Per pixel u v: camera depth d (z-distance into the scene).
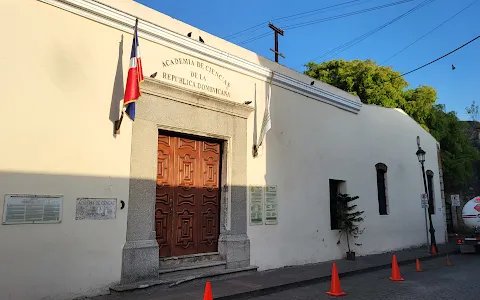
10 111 6.56
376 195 15.30
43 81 6.98
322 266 11.51
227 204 9.88
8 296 6.26
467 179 24.92
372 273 11.11
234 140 10.24
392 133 16.91
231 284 8.57
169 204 8.92
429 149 19.53
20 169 6.57
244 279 9.19
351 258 12.94
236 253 9.78
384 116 16.58
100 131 7.62
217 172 10.11
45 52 7.05
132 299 7.09
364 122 15.38
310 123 12.84
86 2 7.56
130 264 7.71
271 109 11.52
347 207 13.34
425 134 19.36
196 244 9.38
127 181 7.90
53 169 6.95
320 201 12.74
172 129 8.82
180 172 9.26
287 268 11.00
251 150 10.71
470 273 11.10
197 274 8.73
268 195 11.01
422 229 17.73
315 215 12.45
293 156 12.02
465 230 24.02
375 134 15.88
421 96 23.16
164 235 8.75
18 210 6.48
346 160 14.14
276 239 11.03
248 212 10.35
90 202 7.34
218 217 9.98
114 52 8.01
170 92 8.75
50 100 7.03
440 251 15.93
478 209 16.56
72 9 7.45
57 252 6.85
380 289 8.77
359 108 15.06
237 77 10.58
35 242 6.62
